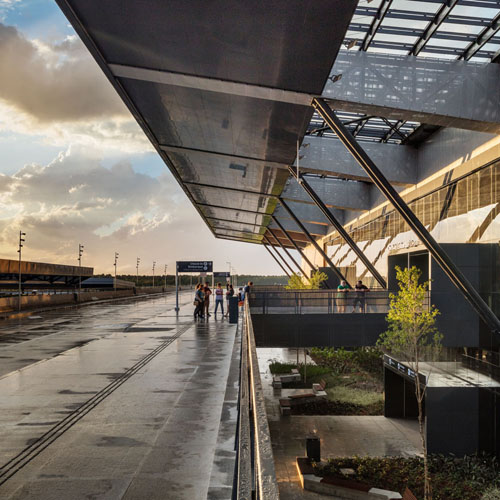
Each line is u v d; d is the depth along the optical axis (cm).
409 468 1435
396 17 1719
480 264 2080
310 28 1184
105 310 3306
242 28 1243
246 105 1759
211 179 3238
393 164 2894
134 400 733
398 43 1869
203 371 978
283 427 1861
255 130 2052
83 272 6944
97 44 1473
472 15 1662
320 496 1265
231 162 2677
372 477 1363
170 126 2189
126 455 496
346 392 2353
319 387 2272
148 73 1605
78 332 1797
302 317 2219
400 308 1906
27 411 671
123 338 1588
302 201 3975
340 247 5231
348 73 1720
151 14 1248
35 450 512
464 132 2280
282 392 2341
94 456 493
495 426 1552
